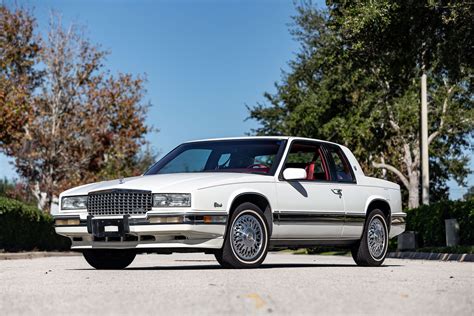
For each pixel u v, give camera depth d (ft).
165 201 34.24
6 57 133.69
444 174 160.04
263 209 36.50
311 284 25.94
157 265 48.29
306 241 38.14
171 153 40.63
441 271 35.19
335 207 39.27
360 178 41.52
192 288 24.50
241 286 25.09
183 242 34.30
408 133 138.21
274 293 22.75
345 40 67.87
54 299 21.94
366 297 21.71
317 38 132.67
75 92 136.26
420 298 21.70
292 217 37.11
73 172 137.18
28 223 87.35
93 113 135.54
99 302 20.84
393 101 127.34
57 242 96.94
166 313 18.39
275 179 36.86
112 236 35.09
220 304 19.95
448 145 147.02
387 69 69.15
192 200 33.99
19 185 136.87
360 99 123.03
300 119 127.65
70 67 136.26
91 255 38.52
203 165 38.78
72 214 36.58
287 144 38.42
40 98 135.95
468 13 57.11
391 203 42.96
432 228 81.20
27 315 18.47
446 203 79.15
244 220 35.40
